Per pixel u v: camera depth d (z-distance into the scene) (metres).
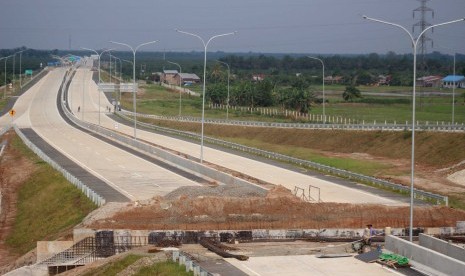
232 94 183.00
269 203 51.81
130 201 55.75
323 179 73.19
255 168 81.31
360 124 115.50
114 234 46.25
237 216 49.81
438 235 49.19
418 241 46.31
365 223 50.69
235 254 42.78
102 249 46.06
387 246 43.78
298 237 48.06
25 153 95.56
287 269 39.84
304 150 103.25
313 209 51.91
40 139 109.69
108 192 62.47
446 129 95.69
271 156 91.81
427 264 39.97
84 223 49.69
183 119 144.62
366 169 84.50
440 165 84.94
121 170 77.50
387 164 87.94
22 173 83.31
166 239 46.53
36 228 61.31
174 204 50.38
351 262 41.62
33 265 45.62
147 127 135.62
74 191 65.94
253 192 56.41
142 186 66.44
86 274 41.41
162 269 38.88
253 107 177.25
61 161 84.88
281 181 71.31
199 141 111.31
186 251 44.06
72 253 46.03
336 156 96.56
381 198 61.28
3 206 73.19
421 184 73.75
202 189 57.47
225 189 57.59
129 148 98.75
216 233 47.06
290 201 52.34
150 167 80.31
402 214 51.78
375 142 100.50
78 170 77.31
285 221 50.03
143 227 48.12
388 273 39.16
